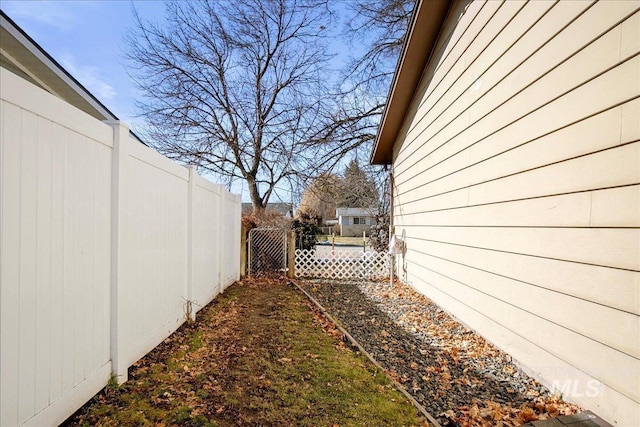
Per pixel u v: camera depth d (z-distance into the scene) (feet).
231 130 49.26
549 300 9.50
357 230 109.09
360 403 8.40
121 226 8.63
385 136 27.94
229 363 10.47
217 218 20.17
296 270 29.71
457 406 8.57
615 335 7.43
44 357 6.09
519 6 10.89
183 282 14.03
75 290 7.00
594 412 7.91
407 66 20.47
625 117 7.30
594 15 8.07
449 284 16.60
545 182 9.70
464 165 14.82
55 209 6.38
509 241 11.42
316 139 45.52
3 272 5.19
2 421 5.17
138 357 10.09
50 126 6.21
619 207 7.42
